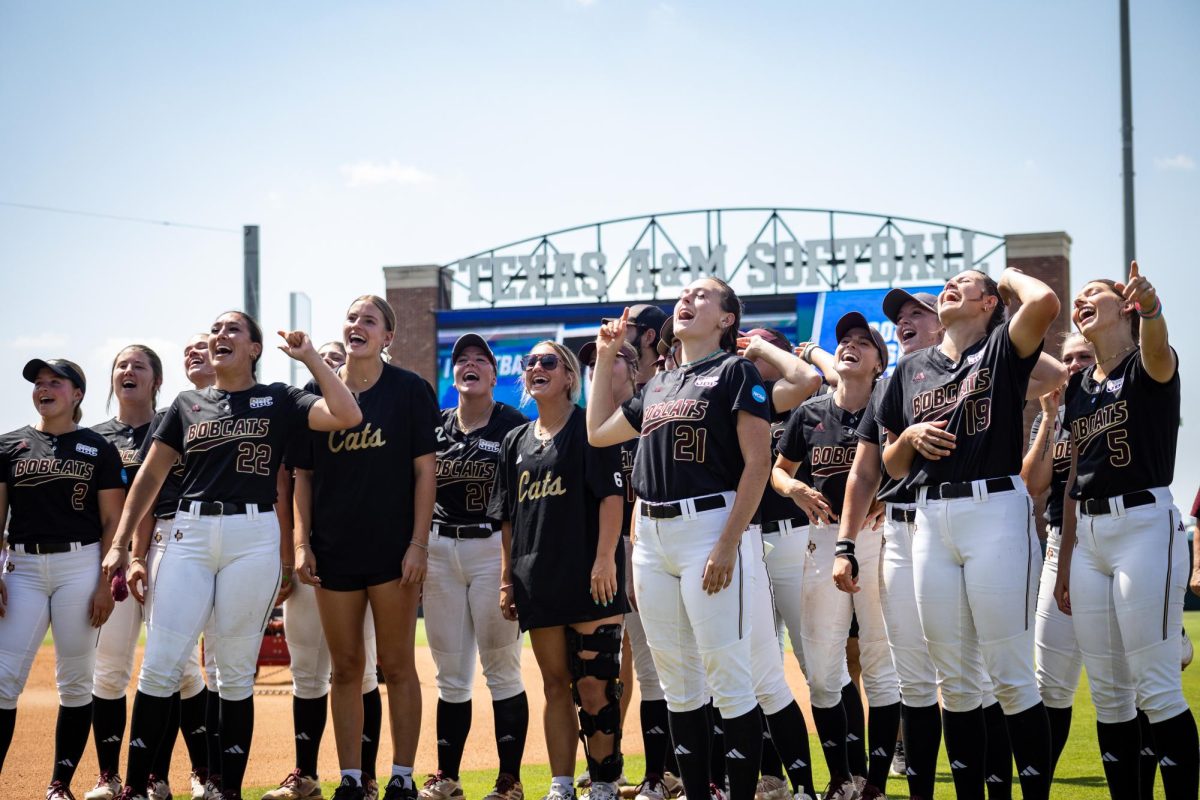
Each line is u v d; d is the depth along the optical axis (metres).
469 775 7.04
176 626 5.21
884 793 5.46
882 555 4.92
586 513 5.41
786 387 4.90
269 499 5.47
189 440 5.46
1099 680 4.66
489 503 5.76
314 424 5.53
